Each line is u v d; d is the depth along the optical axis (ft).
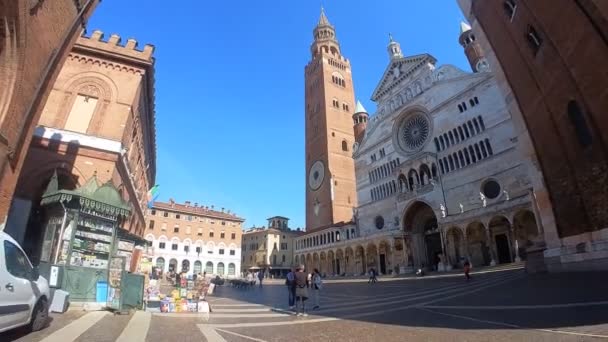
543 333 24.70
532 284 56.08
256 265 345.10
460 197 152.35
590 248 56.13
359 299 66.69
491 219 131.54
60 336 26.45
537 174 71.41
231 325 35.96
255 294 92.22
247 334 30.58
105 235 50.47
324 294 84.07
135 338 27.20
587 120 53.72
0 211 42.39
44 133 68.54
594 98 50.93
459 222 143.84
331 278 212.84
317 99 330.75
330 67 337.52
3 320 22.95
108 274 47.67
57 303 38.04
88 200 47.60
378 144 216.95
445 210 154.92
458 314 38.11
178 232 275.59
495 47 84.28
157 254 261.85
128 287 44.91
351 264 212.84
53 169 67.72
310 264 263.70
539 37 64.44
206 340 27.50
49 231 47.67
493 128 145.48
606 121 49.08
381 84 225.97
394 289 86.22
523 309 36.14
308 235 271.90
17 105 42.55
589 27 49.11
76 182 69.10
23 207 63.77
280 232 351.46
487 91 152.66
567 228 63.21
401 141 199.72
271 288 124.67
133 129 91.45
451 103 169.07
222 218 298.35
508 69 79.51
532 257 74.54
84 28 58.70
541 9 60.59
